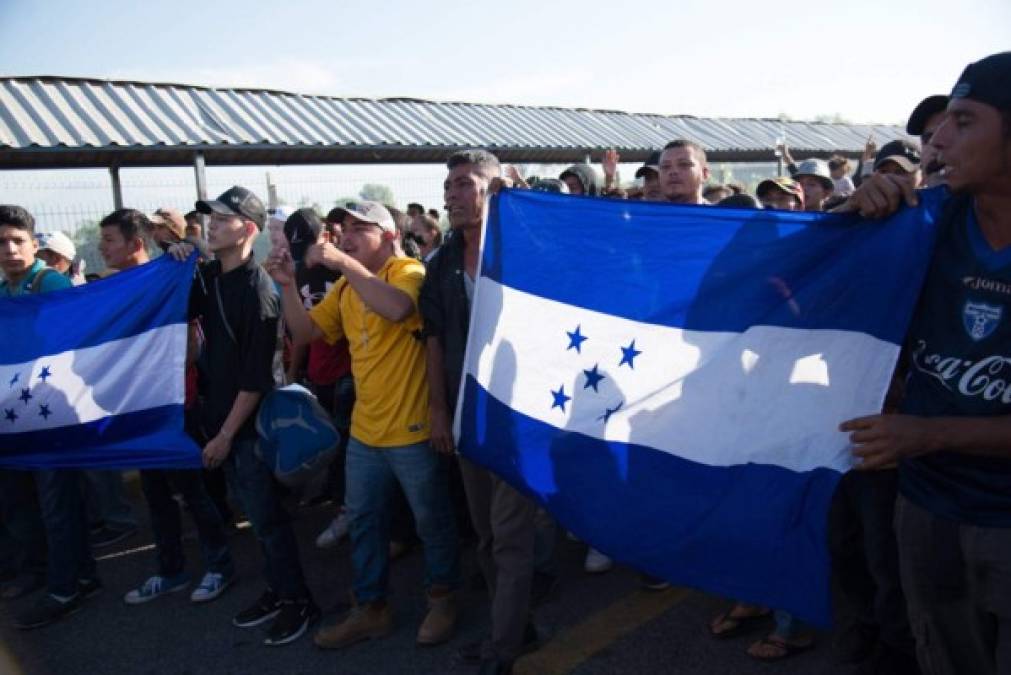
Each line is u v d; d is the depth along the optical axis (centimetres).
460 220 310
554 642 341
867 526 269
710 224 246
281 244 359
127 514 497
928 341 205
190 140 870
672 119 1481
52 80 922
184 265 376
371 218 338
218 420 350
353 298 333
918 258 208
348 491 339
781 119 1669
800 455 227
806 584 223
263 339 338
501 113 1233
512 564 286
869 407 217
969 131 180
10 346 384
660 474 245
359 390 332
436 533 335
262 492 345
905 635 271
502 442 271
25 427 379
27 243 412
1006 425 183
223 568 406
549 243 271
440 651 335
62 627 380
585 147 1170
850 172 1382
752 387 235
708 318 244
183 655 349
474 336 277
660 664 319
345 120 1034
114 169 888
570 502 257
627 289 256
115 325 381
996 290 186
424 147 1015
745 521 232
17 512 422
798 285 231
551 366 265
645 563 243
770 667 311
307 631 358
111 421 379
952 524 197
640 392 251
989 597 194
